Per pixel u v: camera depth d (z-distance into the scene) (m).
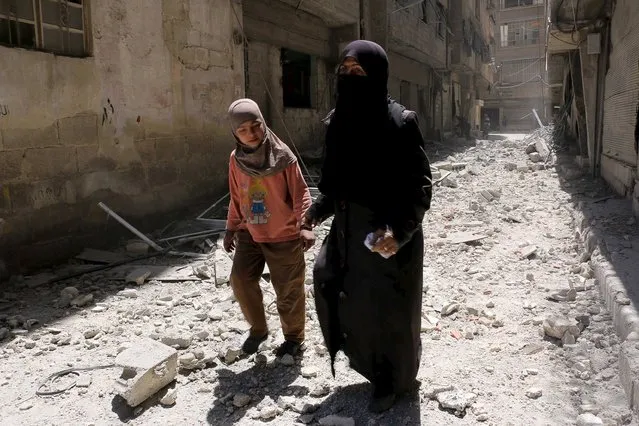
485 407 2.98
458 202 9.32
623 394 3.01
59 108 5.96
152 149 7.38
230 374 3.44
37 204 5.75
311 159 12.23
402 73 21.48
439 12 23.80
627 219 6.34
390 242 2.56
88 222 6.39
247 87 10.90
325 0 12.39
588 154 11.69
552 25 10.17
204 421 2.97
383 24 15.54
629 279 4.16
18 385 3.39
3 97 5.35
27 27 5.71
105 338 4.04
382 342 2.89
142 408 3.10
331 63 14.53
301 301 3.54
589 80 10.57
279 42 11.90
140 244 6.38
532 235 6.99
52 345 3.92
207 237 6.80
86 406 3.13
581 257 5.59
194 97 8.17
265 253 3.38
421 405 3.02
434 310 4.40
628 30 7.56
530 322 4.14
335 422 2.83
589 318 4.06
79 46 6.32
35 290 5.18
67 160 6.09
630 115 7.45
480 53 35.59
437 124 27.78
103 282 5.39
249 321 3.55
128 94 6.94
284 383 3.32
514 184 11.25
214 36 8.55
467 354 3.64
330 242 3.00
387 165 2.67
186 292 5.04
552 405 3.00
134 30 6.99
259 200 3.27
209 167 8.58
